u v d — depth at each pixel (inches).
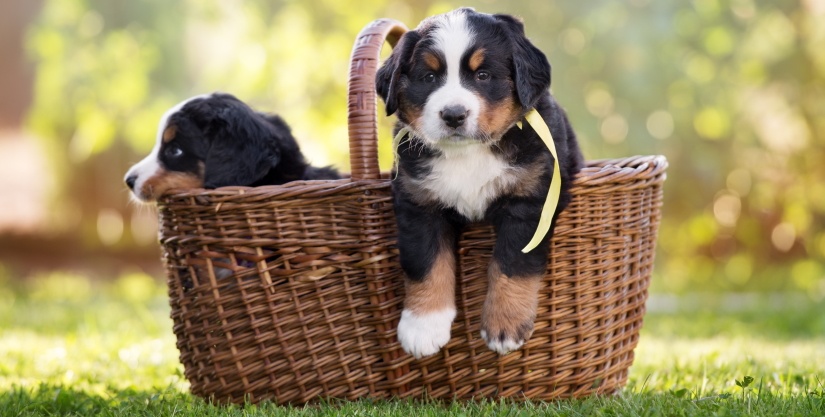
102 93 375.9
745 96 393.4
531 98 138.9
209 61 391.2
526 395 143.5
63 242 431.2
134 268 423.8
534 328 140.5
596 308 145.6
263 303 142.6
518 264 137.4
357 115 144.8
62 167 423.2
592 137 353.1
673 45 352.8
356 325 142.9
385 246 142.3
